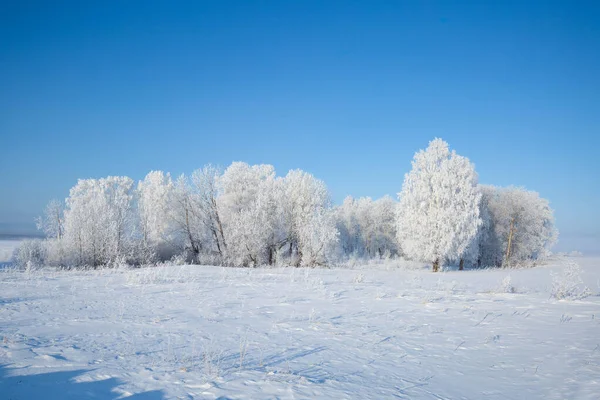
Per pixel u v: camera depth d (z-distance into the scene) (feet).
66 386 16.31
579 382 19.10
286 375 18.98
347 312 38.47
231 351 23.44
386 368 21.36
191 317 33.45
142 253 112.06
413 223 122.42
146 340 25.18
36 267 97.19
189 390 16.39
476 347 26.13
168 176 148.56
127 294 46.80
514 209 154.51
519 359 23.36
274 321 33.04
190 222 129.49
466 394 17.54
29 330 27.12
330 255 115.55
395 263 138.82
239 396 15.92
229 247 118.21
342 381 18.75
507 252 149.28
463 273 107.34
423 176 123.34
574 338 28.43
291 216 129.29
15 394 15.16
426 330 31.14
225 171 135.85
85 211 108.37
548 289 59.31
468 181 120.67
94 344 23.68
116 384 16.80
